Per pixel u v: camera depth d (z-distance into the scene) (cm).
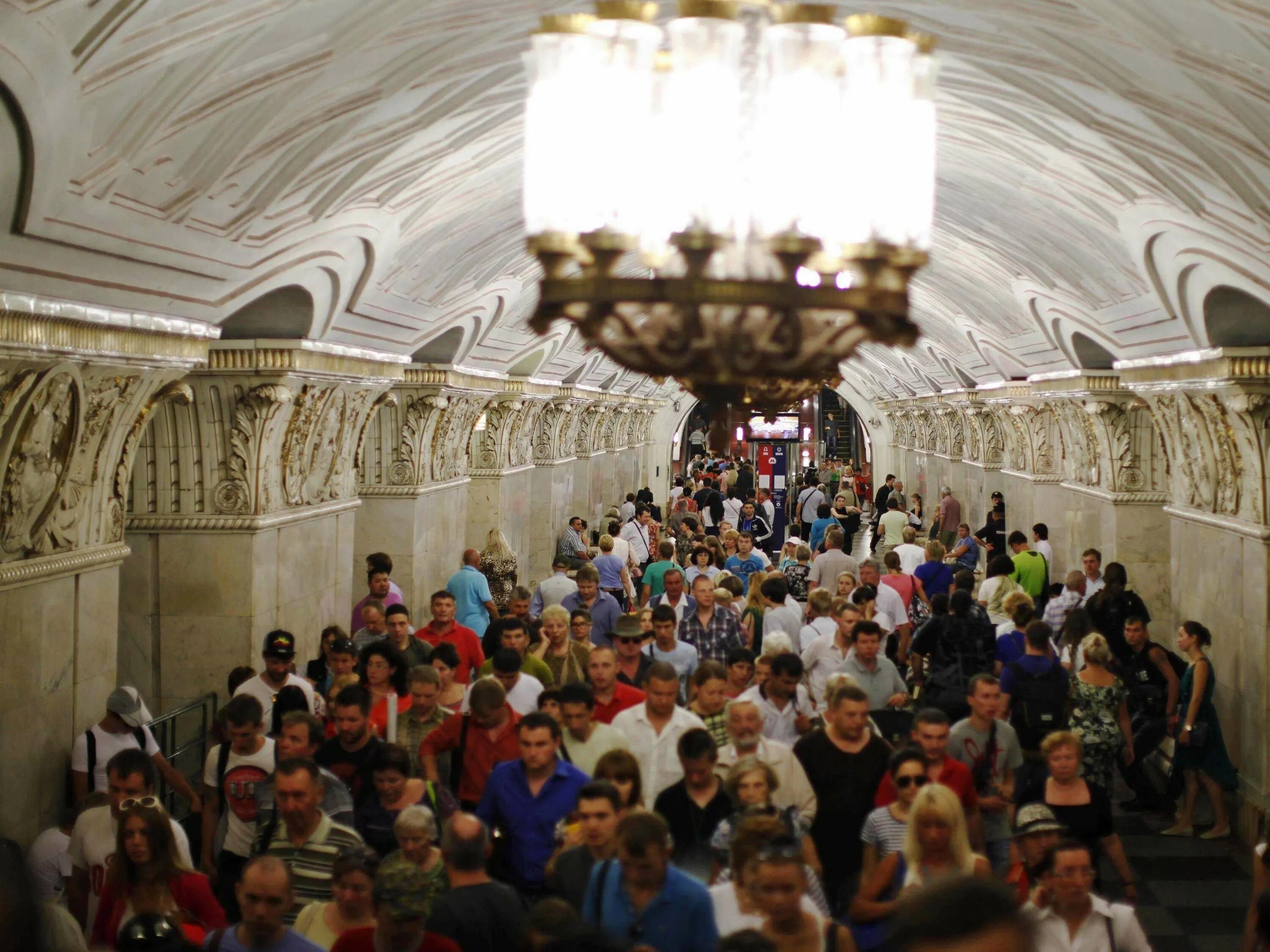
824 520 2066
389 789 586
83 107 496
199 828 705
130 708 689
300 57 588
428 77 720
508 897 462
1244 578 1010
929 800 494
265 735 747
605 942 389
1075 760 624
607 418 3150
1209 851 950
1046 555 1593
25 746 694
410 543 1524
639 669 844
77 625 755
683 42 309
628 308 304
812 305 296
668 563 1300
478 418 1780
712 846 518
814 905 438
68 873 608
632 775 541
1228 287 870
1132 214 888
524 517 2202
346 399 1184
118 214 604
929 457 3350
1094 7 596
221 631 1030
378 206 906
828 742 603
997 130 923
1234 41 544
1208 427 1062
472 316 1438
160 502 1025
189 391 831
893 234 309
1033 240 1162
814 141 308
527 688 734
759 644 1061
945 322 1969
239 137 629
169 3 472
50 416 673
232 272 799
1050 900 471
